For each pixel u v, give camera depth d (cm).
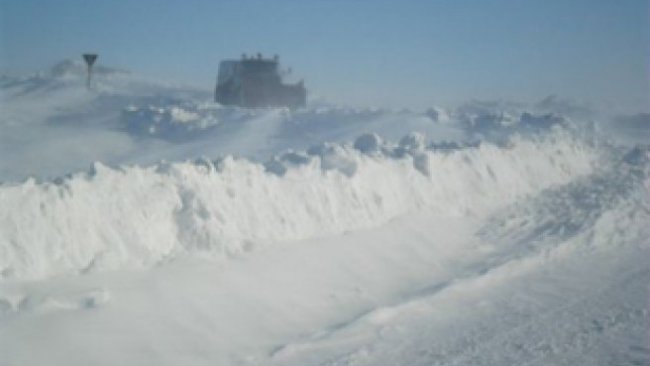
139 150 2655
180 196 1027
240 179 1127
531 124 2433
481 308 991
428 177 1487
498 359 798
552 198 1644
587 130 2397
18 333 707
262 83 3603
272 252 1059
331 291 1008
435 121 2767
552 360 798
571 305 1008
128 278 868
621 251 1313
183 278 907
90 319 765
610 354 820
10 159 2466
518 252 1260
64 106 3991
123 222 931
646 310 987
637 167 1934
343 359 791
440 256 1240
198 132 2895
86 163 2414
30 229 829
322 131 2788
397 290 1059
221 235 1020
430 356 805
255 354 797
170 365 740
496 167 1672
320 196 1226
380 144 1595
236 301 902
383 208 1323
